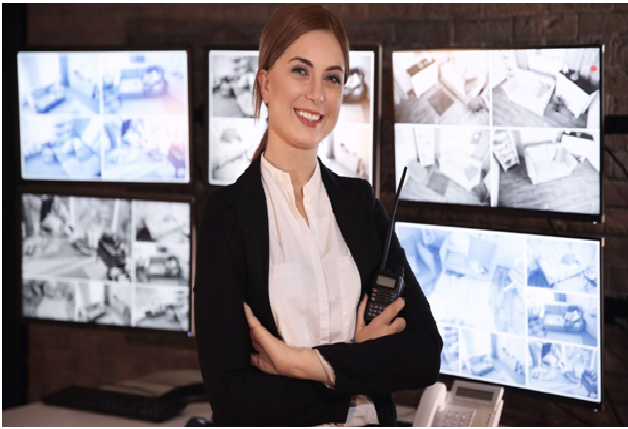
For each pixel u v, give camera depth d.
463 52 2.50
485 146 2.51
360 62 2.70
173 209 3.04
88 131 3.09
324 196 1.57
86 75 3.05
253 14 3.08
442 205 2.63
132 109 3.03
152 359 3.39
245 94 2.89
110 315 3.16
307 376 1.41
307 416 1.41
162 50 2.94
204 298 1.44
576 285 2.37
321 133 1.50
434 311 2.65
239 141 2.93
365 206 1.60
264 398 1.39
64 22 3.34
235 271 1.45
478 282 2.55
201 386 2.91
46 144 3.15
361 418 1.47
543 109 2.39
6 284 3.42
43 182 3.33
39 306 3.25
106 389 2.84
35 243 3.21
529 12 2.66
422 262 2.66
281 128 1.49
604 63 2.47
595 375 2.37
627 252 2.59
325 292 1.49
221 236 1.46
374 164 2.74
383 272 1.54
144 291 3.11
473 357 2.60
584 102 2.31
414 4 2.85
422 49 2.57
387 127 2.90
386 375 1.44
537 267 2.44
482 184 2.54
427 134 2.62
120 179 3.09
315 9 1.48
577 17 2.58
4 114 3.31
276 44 1.47
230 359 1.41
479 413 2.27
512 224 2.74
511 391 2.53
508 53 2.42
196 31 3.17
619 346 2.63
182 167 3.02
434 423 2.25
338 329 1.51
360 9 2.92
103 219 3.12
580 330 2.38
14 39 3.31
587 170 2.34
